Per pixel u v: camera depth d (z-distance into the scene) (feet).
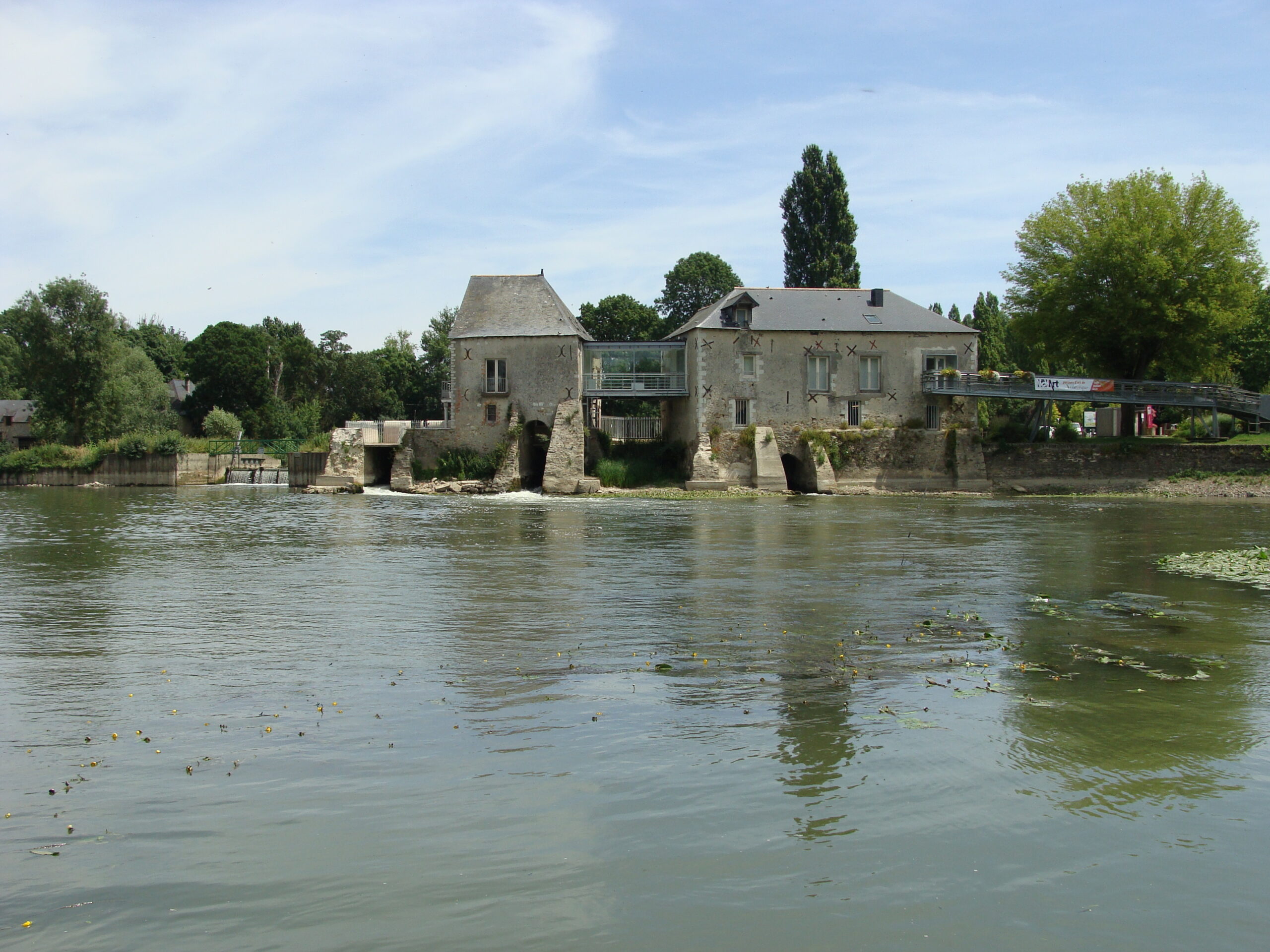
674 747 28.25
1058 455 169.27
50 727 30.76
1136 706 32.60
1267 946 17.80
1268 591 57.88
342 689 35.19
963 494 163.22
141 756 27.89
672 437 192.65
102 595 57.77
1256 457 159.22
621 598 55.77
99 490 181.78
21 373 212.23
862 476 172.55
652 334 254.68
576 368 171.12
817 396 174.81
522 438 173.17
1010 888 19.86
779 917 18.66
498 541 88.07
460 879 20.16
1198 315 163.12
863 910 18.93
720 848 21.50
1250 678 36.63
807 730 29.89
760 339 173.27
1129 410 179.93
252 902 19.29
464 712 32.12
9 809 23.94
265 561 74.08
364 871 20.54
